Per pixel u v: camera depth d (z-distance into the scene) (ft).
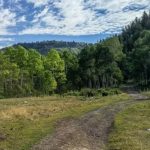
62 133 96.89
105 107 175.63
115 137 94.68
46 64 362.53
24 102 217.77
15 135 92.17
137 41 508.53
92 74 428.56
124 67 451.94
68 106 182.91
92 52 445.78
